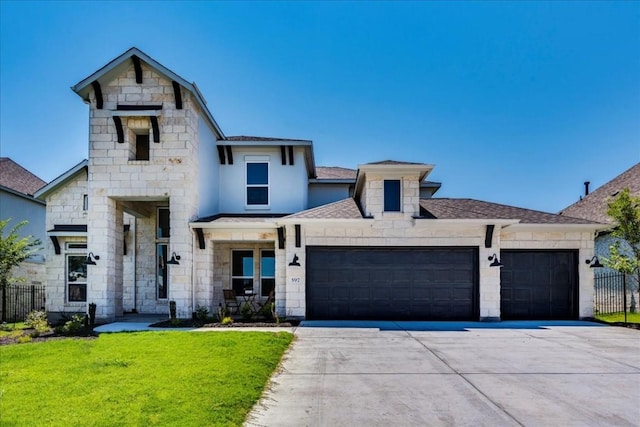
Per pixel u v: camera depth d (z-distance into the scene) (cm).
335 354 902
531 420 550
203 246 1477
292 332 1166
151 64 1413
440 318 1407
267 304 1455
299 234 1413
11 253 1401
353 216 1434
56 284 1641
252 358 811
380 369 786
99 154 1435
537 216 1495
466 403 610
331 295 1418
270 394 643
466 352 926
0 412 536
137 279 1680
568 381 717
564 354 909
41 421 505
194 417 518
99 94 1440
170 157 1433
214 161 1728
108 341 981
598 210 2111
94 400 576
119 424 497
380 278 1421
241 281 1717
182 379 670
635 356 892
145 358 809
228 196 1770
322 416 559
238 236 1480
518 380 721
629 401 620
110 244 1432
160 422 502
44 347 936
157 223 1705
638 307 1695
